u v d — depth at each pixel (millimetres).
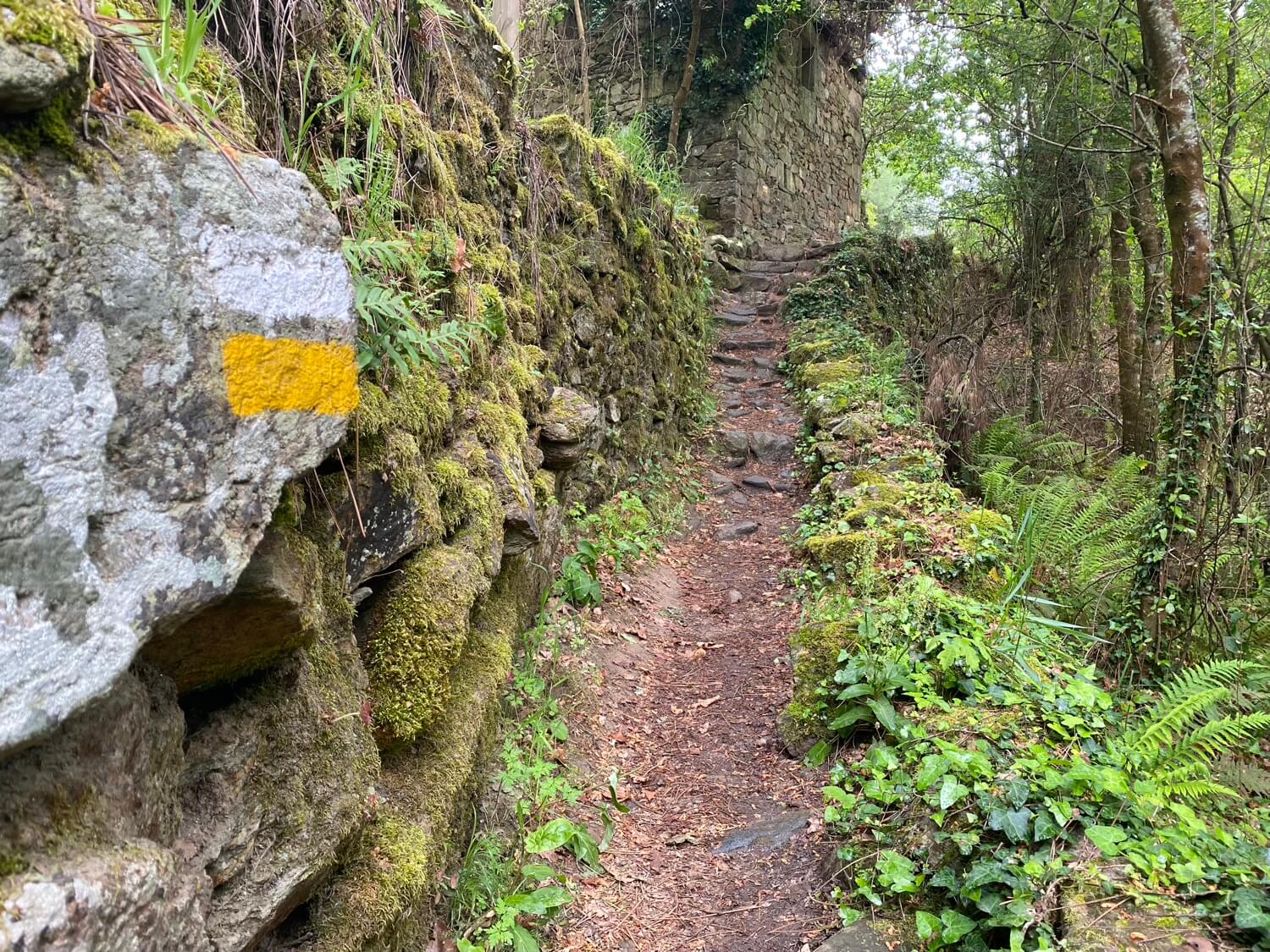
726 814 3068
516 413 3322
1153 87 5332
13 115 936
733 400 8617
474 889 2242
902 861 2404
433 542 2285
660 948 2420
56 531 937
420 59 3145
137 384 1060
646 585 4926
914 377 7895
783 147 13469
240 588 1252
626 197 6422
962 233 13633
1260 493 4238
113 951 953
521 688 3184
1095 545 4648
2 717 854
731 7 11531
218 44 1842
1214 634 4051
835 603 4070
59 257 966
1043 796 2354
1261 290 5707
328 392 1354
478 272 3287
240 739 1389
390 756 2066
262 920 1376
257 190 1254
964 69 9547
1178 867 2021
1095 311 10305
